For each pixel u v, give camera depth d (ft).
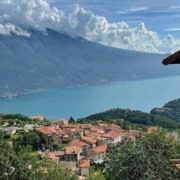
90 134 399.03
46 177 100.89
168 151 82.69
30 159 109.09
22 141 351.67
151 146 79.77
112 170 76.84
